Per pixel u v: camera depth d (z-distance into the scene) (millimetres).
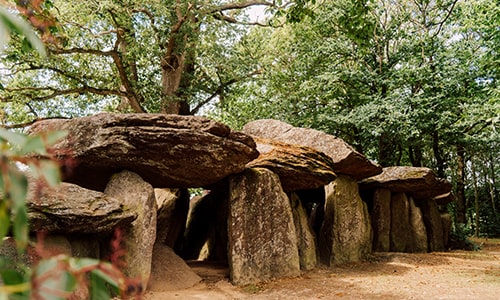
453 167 25594
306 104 19547
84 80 17359
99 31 15969
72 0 13828
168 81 17453
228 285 8609
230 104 20609
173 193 12102
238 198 9234
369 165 12234
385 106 16406
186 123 8055
